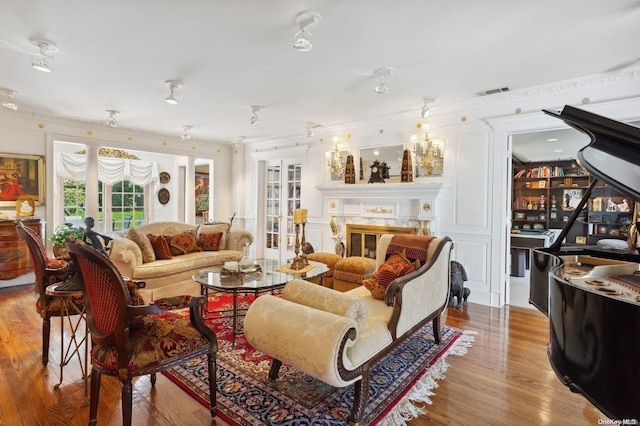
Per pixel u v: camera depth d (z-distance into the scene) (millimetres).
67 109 4664
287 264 3756
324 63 3047
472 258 4258
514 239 5926
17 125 4781
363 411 1912
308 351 1789
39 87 3748
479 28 2402
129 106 4496
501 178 4035
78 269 1876
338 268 4133
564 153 6871
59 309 2469
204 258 4664
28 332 3146
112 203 7410
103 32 2502
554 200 7406
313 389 2246
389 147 5008
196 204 8516
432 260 2752
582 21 2295
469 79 3418
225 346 2912
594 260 2689
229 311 3752
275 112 4727
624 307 1380
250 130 5969
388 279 2730
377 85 3547
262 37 2568
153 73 3318
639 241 3578
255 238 7000
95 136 5508
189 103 4332
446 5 2115
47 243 5020
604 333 1448
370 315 2352
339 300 2004
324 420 1930
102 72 3293
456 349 2871
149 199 7973
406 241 3117
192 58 2963
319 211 5914
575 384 1594
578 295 1598
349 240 5348
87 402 2086
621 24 2334
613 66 3092
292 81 3506
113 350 1765
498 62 2998
